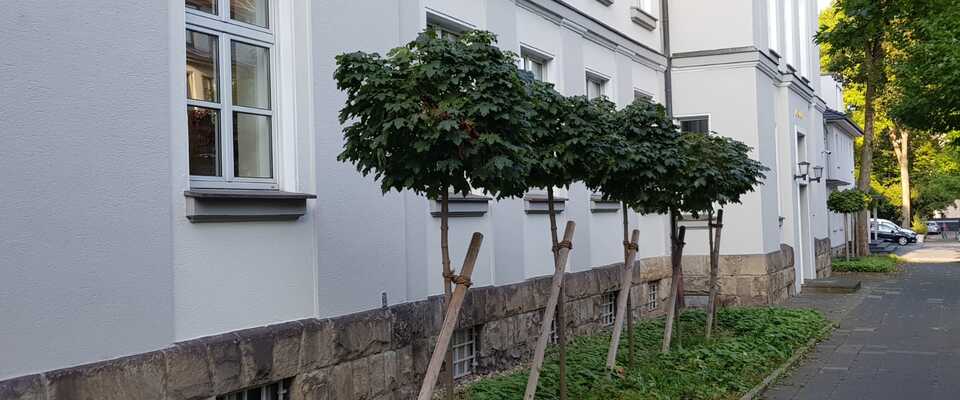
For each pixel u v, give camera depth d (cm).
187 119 602
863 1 1565
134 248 534
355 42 752
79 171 501
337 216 716
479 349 980
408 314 805
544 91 720
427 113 507
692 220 1858
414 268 845
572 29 1307
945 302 1977
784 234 2173
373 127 520
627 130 877
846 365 1136
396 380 778
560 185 788
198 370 565
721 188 1000
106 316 514
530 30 1169
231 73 647
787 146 2172
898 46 1820
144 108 547
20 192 468
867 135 3450
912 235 6116
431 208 887
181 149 575
